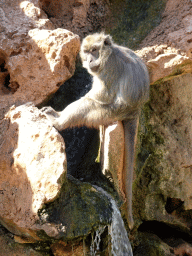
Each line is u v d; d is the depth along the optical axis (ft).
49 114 48.24
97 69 47.62
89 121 48.03
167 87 63.31
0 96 52.37
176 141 63.26
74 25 66.44
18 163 44.24
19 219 42.29
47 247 44.93
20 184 43.78
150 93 62.18
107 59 47.19
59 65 50.47
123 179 51.19
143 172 60.80
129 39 63.46
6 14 54.80
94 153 55.98
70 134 59.72
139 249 59.57
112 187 50.83
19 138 45.60
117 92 47.57
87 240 44.06
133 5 68.44
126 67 47.62
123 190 51.60
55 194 40.11
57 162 41.55
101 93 47.50
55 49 50.16
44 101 51.96
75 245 44.11
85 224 42.68
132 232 59.26
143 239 60.70
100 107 47.80
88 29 67.67
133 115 49.70
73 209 42.93
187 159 63.52
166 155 61.36
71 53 52.24
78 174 55.77
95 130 60.03
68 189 43.88
